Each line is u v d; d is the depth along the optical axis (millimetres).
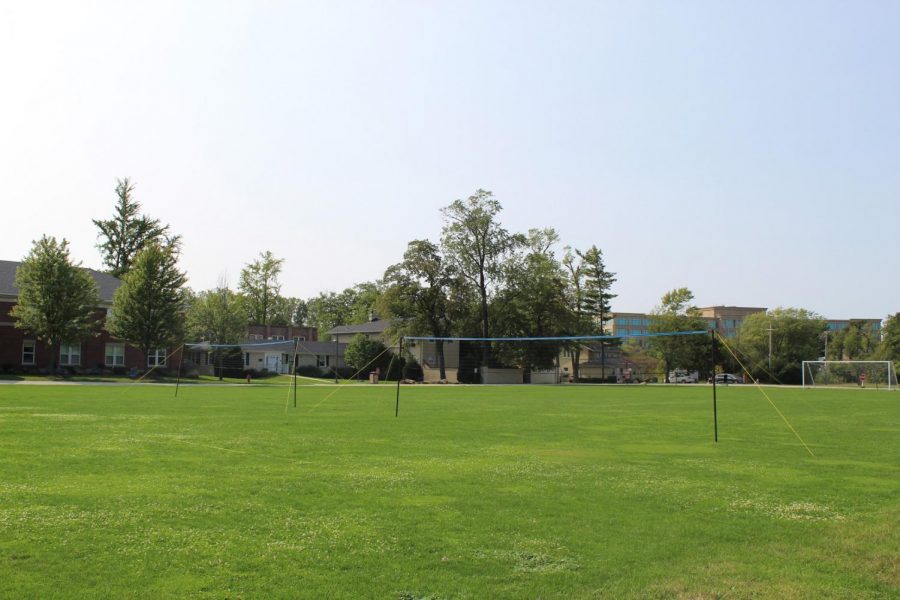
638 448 16438
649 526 8555
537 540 7805
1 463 12289
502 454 14906
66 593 5914
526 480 11625
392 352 82188
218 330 79625
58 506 9008
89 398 30906
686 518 9023
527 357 84875
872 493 10938
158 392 38094
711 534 8227
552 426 21938
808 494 10805
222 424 20375
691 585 6379
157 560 6840
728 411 30453
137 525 8125
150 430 18172
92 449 14305
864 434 20516
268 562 6844
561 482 11500
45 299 53594
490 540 7773
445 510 9219
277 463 12984
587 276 108125
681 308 117000
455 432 19469
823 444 17734
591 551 7430
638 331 174500
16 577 6281
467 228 84250
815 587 6348
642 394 48781
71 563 6707
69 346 58719
